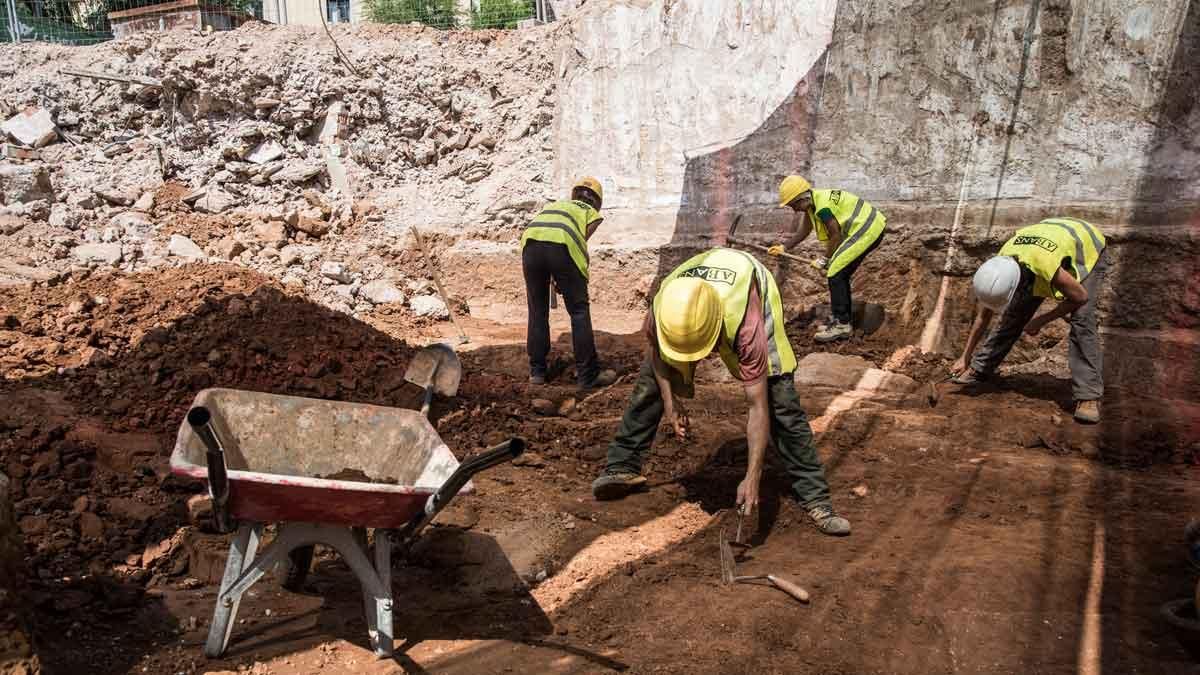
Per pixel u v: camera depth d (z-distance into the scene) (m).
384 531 3.06
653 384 4.38
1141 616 3.26
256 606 3.41
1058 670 2.95
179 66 10.93
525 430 5.43
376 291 9.05
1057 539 3.91
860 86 8.49
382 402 5.74
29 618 2.79
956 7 7.62
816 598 3.47
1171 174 6.37
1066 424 5.49
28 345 5.88
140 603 3.37
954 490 4.59
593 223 6.70
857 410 5.87
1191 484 4.56
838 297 7.50
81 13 13.62
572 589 3.60
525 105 11.27
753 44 9.44
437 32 12.09
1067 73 6.93
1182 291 6.07
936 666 3.03
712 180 9.80
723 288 3.77
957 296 7.41
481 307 9.57
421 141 11.55
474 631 3.27
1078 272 5.31
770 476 4.72
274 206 10.30
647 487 4.66
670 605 3.44
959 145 7.64
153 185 10.14
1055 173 7.01
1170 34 6.36
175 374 5.61
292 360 6.02
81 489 4.16
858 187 8.55
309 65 11.20
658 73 10.12
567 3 13.22
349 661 3.02
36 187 9.10
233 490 2.75
